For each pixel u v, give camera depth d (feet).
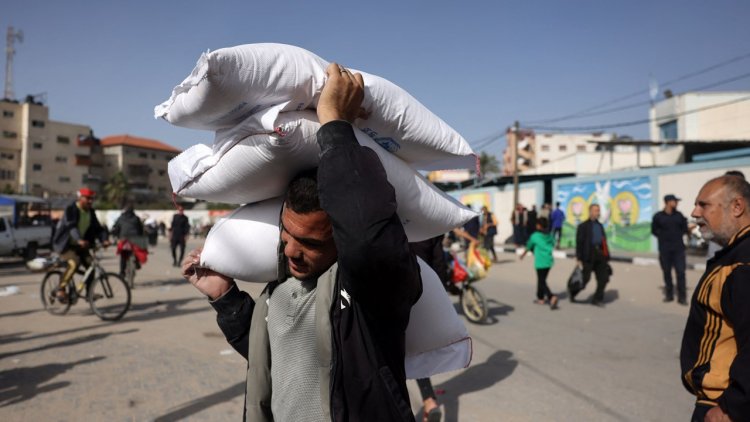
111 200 209.36
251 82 4.07
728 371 5.49
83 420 12.22
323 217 4.24
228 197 5.12
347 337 4.22
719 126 98.07
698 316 6.01
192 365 16.56
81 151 222.69
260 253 5.08
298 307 4.63
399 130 5.23
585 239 27.43
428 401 12.04
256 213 5.24
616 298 29.86
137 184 246.88
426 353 5.78
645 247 59.52
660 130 107.04
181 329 21.80
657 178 58.13
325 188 3.83
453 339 5.69
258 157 4.42
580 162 97.50
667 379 15.40
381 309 4.00
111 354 17.87
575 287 27.78
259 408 5.00
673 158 89.25
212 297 5.51
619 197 62.80
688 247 55.21
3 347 18.84
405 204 5.25
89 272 24.30
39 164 208.03
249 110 4.36
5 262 60.23
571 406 13.32
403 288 3.94
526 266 47.88
